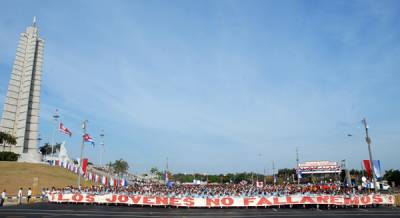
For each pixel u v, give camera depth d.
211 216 30.25
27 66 117.62
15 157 102.81
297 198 40.03
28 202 44.91
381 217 28.20
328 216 29.45
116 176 123.94
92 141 68.31
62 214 30.67
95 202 43.38
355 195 39.81
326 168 99.12
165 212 34.12
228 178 161.75
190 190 48.47
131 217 29.03
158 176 168.38
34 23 124.25
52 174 86.19
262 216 30.14
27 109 113.31
